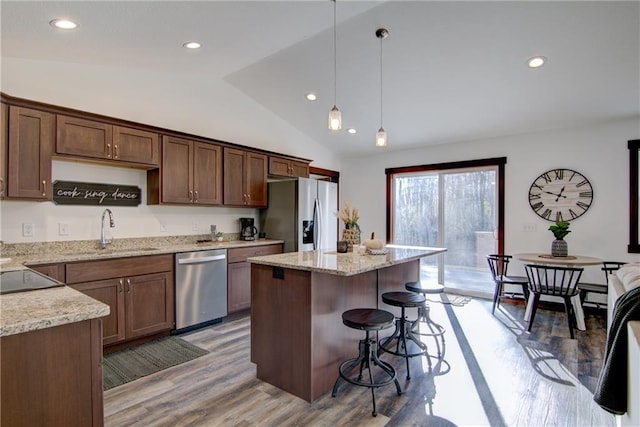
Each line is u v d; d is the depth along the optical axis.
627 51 2.89
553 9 2.54
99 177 3.31
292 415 2.08
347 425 1.99
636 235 3.91
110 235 3.38
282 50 3.43
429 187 5.49
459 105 4.08
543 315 4.10
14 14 2.10
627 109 3.77
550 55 3.04
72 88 3.17
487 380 2.52
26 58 2.90
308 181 4.59
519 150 4.64
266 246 4.25
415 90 3.88
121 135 3.13
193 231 4.10
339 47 3.31
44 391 1.17
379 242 2.88
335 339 2.46
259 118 4.87
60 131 2.77
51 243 3.01
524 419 2.05
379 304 3.08
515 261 4.66
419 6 2.69
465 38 2.96
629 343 1.45
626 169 3.98
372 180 6.04
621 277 2.40
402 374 2.63
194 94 4.12
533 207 4.53
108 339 2.86
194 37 2.82
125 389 2.37
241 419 2.04
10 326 1.08
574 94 3.60
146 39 2.74
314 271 2.15
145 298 3.10
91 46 2.76
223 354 2.95
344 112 4.60
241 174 4.23
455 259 5.21
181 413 2.09
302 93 4.37
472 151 5.02
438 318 3.97
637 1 2.40
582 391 2.36
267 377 2.47
